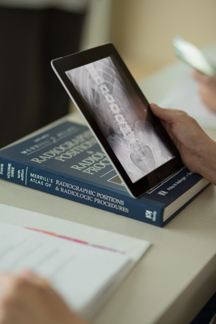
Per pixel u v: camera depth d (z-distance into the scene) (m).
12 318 0.39
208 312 0.73
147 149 0.77
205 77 1.20
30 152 0.84
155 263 0.59
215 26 3.69
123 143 0.73
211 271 0.63
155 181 0.75
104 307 0.50
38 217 0.68
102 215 0.71
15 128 2.37
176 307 0.53
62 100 2.49
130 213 0.71
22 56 2.18
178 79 1.44
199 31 3.78
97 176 0.76
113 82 0.77
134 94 0.80
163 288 0.54
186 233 0.67
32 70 2.25
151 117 0.81
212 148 0.79
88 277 0.50
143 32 4.04
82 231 0.65
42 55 2.28
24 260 0.52
